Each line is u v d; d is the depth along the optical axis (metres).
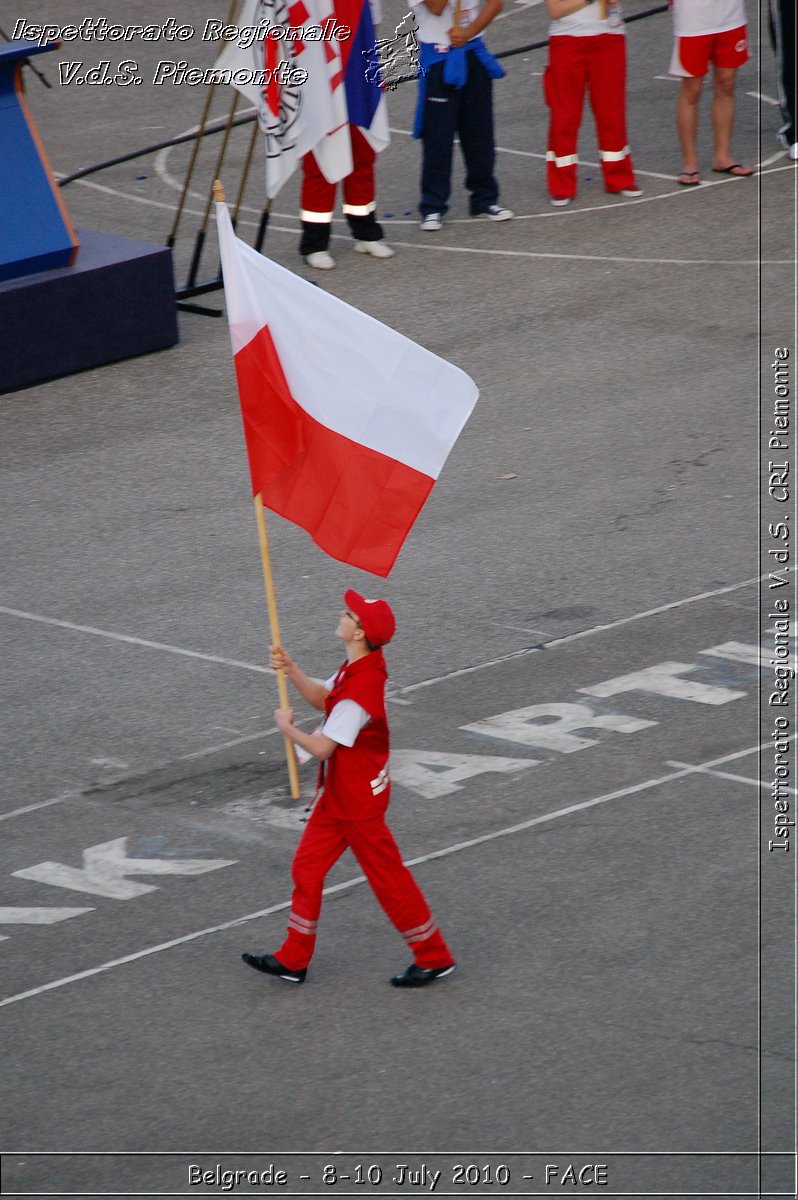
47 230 60.59
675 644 42.00
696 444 54.53
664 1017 27.59
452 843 33.44
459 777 36.03
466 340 63.66
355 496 33.44
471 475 53.09
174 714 39.56
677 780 35.50
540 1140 24.72
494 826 34.00
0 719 39.47
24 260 60.03
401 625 43.59
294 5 63.16
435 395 32.91
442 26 72.06
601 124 77.19
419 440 33.12
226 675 41.34
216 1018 28.27
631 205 77.69
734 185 79.44
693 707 38.72
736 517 49.31
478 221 77.00
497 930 30.44
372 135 69.06
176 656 42.38
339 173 68.12
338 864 33.50
